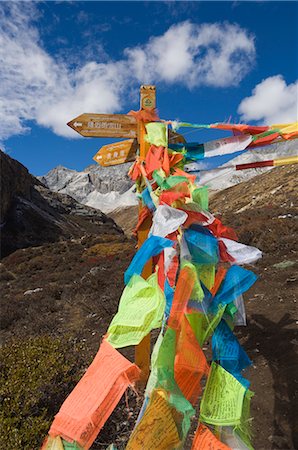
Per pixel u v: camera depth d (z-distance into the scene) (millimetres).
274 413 3211
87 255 19297
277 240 10172
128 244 20625
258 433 3014
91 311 8047
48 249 23250
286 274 6949
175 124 2564
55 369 3725
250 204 48938
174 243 1854
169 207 1840
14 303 9820
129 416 3223
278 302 5648
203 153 2664
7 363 4086
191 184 2041
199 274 1868
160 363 1608
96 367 1655
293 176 53000
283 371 3768
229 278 1897
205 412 1688
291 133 2465
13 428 2938
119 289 9102
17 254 23172
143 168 2541
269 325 4871
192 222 1895
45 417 3268
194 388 1728
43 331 7176
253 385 3676
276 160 2521
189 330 1704
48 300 9719
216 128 2553
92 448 3111
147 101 2779
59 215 51781
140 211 2717
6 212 39875
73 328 7176
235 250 1933
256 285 6660
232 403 1667
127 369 1589
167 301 1724
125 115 2898
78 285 11016
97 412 1522
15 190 43656
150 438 1511
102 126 2859
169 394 1589
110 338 1717
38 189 58781
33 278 15578
